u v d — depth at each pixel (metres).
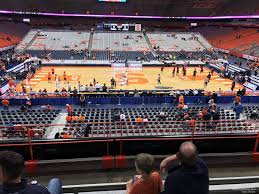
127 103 25.67
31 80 35.09
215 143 7.17
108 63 45.84
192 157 2.96
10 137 12.98
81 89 28.47
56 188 3.98
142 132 15.11
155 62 47.78
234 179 4.91
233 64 46.56
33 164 6.38
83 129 14.17
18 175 2.54
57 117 21.30
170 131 15.25
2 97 24.52
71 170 6.50
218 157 6.66
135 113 21.06
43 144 6.89
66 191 4.72
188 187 2.96
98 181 6.23
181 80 36.88
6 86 30.05
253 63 45.53
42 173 6.44
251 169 6.59
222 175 6.30
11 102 24.61
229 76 38.03
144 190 3.33
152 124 16.53
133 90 28.72
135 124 16.61
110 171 6.56
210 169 6.53
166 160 3.87
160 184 3.49
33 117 19.81
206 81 32.91
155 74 40.66
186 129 15.09
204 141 7.13
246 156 6.74
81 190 4.77
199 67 46.97
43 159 6.97
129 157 6.67
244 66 44.69
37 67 41.88
